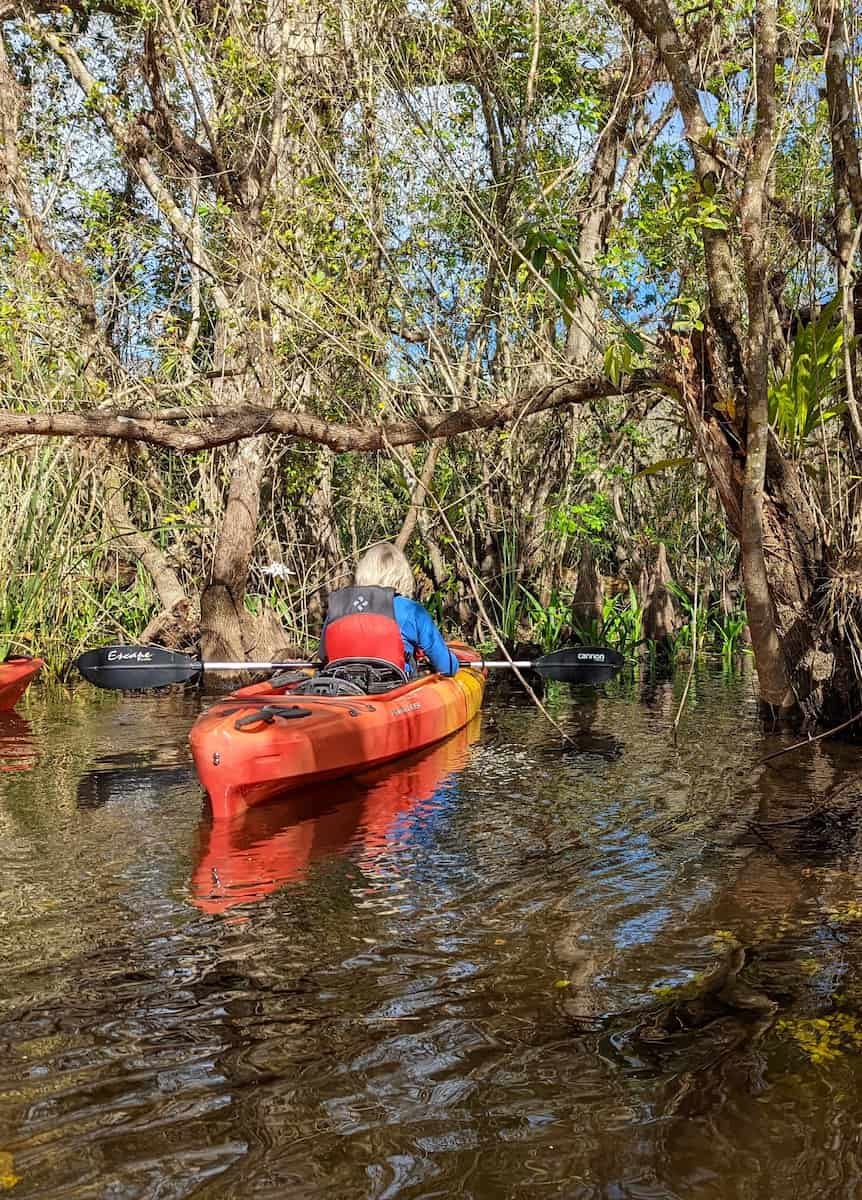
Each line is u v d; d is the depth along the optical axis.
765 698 6.73
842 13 5.41
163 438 6.32
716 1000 2.73
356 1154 2.08
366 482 11.97
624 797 4.96
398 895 3.59
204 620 9.37
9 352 8.59
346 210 8.17
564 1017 2.64
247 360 8.77
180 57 8.37
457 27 8.85
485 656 10.39
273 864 3.94
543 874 3.80
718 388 6.07
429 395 7.74
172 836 4.34
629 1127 2.16
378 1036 2.55
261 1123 2.19
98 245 9.13
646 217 7.47
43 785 5.26
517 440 10.77
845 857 3.95
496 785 5.24
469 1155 2.07
